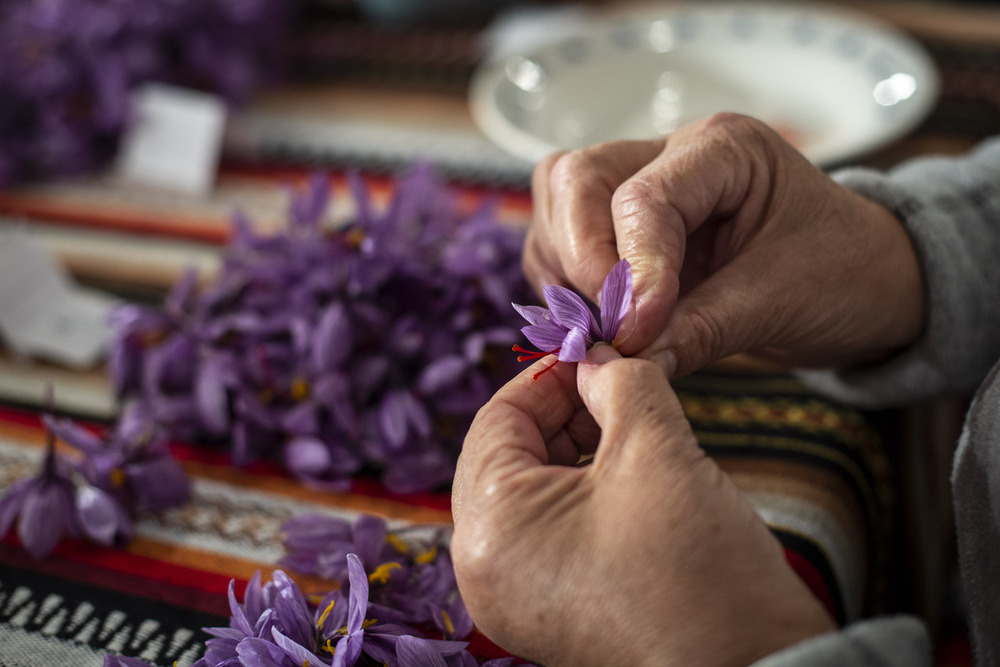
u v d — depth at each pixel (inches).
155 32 32.9
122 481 20.4
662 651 14.4
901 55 28.8
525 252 19.7
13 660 18.2
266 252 22.4
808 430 20.9
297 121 34.4
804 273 17.5
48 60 32.0
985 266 18.5
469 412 21.1
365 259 21.1
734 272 17.2
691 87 32.2
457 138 32.5
